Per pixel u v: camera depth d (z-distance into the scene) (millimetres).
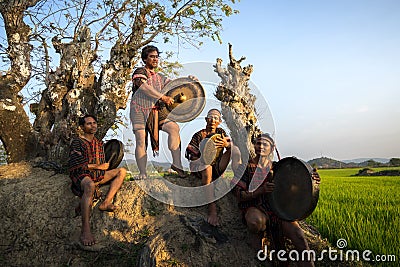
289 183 4828
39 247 5277
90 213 5199
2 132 7371
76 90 7414
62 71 7566
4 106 7418
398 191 17656
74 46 7691
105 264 4910
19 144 7473
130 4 8141
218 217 5414
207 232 4996
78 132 6992
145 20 7918
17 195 5719
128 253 4926
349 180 29250
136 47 7773
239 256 4941
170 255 4613
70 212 5555
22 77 7934
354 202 13062
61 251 5180
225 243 4992
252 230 4863
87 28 7770
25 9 7977
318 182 4609
